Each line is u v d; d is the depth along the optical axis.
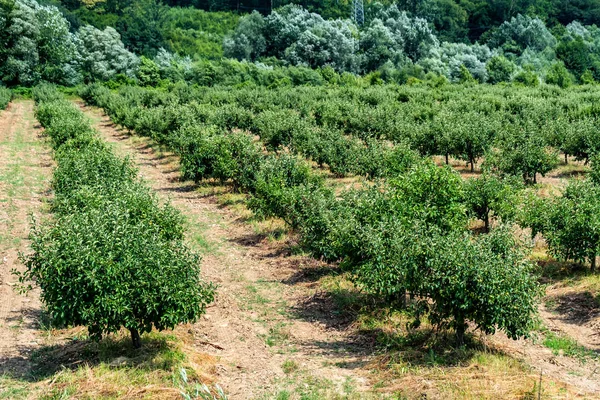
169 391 10.63
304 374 12.10
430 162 17.42
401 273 12.80
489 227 21.83
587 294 16.19
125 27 111.50
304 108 49.69
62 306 11.16
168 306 11.56
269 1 145.25
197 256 12.50
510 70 92.31
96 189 18.12
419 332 13.74
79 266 11.12
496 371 11.53
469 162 32.56
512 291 11.62
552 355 13.24
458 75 90.56
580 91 67.12
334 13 140.25
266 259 20.22
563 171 31.45
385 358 12.55
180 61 94.06
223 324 15.02
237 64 86.38
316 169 33.31
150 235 12.59
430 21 134.75
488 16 142.00
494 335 14.30
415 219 14.16
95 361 12.11
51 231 11.92
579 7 146.50
